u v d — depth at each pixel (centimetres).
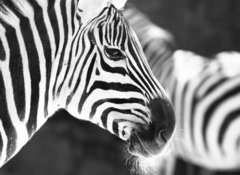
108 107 635
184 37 2020
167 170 1312
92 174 1780
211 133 1259
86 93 634
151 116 641
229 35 2030
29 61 618
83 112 643
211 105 1257
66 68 632
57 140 1811
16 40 613
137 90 635
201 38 2030
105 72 630
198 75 1291
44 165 1772
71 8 626
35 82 623
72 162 1788
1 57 608
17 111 620
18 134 628
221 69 1288
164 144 653
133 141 645
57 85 636
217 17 2033
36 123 639
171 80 1308
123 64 632
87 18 621
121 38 632
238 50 2017
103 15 626
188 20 2034
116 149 1833
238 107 1240
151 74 653
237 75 1265
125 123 637
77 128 1859
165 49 1347
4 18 610
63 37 626
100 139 1848
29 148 1788
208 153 1282
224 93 1251
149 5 2014
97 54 629
